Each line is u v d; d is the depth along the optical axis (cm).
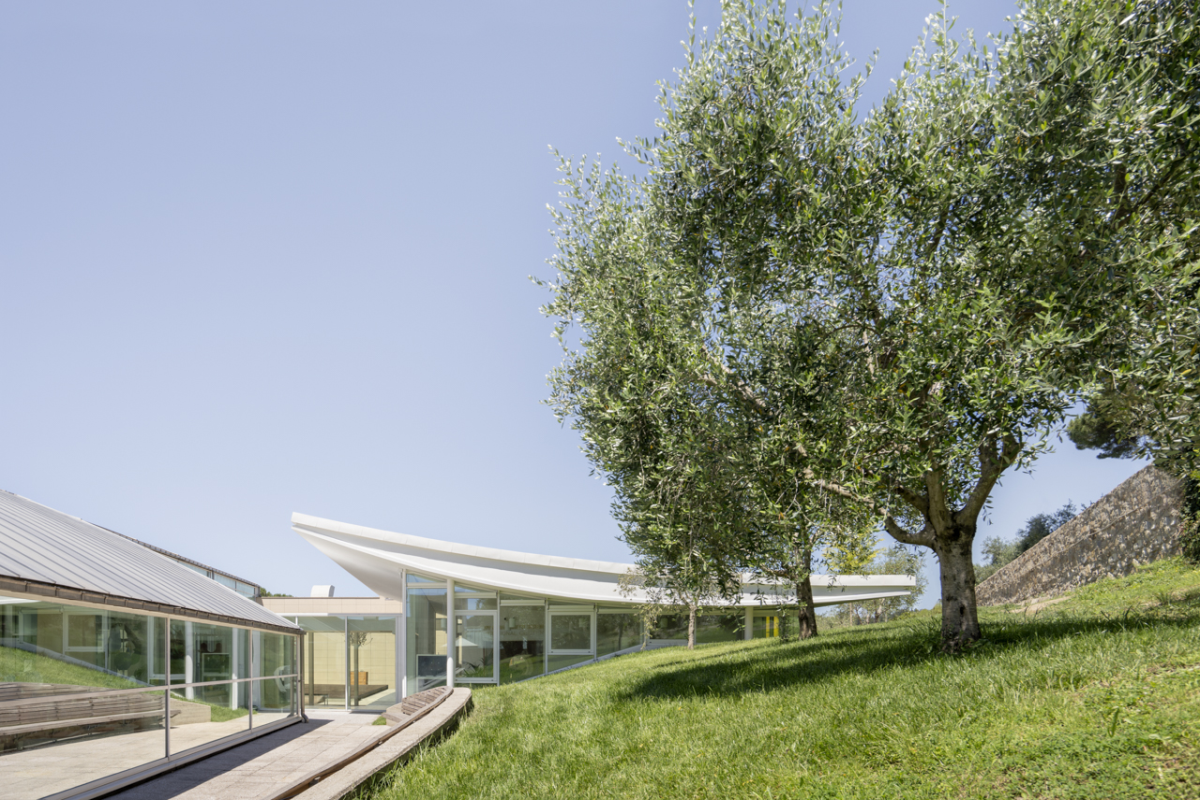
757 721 701
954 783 445
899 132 892
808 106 897
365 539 2538
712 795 530
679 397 912
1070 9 789
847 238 846
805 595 1967
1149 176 772
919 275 860
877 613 4303
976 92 863
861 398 823
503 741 853
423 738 869
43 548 812
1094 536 1872
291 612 2448
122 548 1241
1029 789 412
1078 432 1962
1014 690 564
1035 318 775
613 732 803
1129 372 679
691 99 920
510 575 2530
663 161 946
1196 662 531
